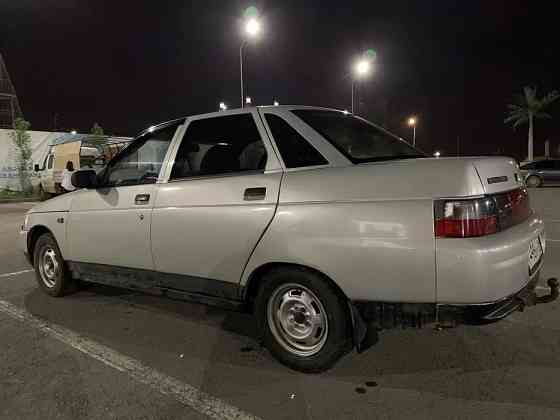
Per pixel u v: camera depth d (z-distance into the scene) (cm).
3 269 658
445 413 262
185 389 298
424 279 262
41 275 516
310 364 308
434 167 270
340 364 326
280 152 327
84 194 449
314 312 307
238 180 334
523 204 313
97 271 441
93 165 1766
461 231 255
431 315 267
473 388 289
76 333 399
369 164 297
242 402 281
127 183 418
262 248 311
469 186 259
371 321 285
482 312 257
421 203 264
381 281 273
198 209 346
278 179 316
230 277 333
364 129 381
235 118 359
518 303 277
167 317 438
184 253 357
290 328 319
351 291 283
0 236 980
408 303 270
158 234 373
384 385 296
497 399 275
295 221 298
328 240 286
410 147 395
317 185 299
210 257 341
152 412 272
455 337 367
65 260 477
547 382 294
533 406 267
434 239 259
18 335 397
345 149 323
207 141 369
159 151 400
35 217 508
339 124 362
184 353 354
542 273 553
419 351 344
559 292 319
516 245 267
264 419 262
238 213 323
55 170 1967
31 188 2348
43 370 328
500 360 326
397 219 267
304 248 293
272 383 304
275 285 318
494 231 264
